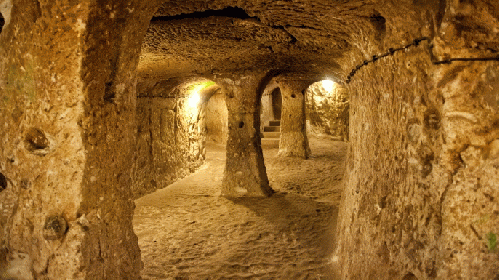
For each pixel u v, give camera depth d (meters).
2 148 1.50
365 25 1.87
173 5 2.12
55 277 1.44
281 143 8.22
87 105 1.39
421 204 1.46
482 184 1.30
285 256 3.25
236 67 4.50
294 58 3.84
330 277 2.69
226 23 2.47
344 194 3.00
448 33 1.25
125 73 1.58
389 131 1.79
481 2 1.20
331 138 11.10
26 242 1.48
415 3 1.33
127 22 1.46
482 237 1.31
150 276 2.93
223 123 10.84
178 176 6.53
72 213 1.40
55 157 1.40
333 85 10.95
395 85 1.69
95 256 1.49
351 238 2.28
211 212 4.57
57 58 1.35
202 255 3.33
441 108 1.33
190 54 3.62
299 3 1.92
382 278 1.71
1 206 1.53
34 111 1.42
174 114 6.39
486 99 1.27
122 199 1.65
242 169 5.23
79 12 1.28
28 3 1.32
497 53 1.25
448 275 1.32
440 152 1.34
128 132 1.66
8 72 1.45
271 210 4.58
